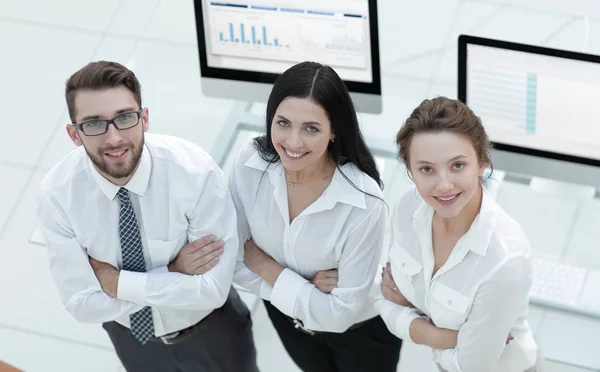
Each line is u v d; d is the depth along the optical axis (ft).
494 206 6.41
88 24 13.21
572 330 8.88
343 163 7.17
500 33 12.14
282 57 9.11
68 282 7.62
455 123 5.98
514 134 8.67
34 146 12.12
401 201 6.99
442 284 6.64
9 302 10.53
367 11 8.61
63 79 12.76
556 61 8.25
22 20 13.42
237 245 7.61
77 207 7.31
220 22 9.02
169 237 7.51
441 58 11.78
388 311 7.38
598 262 9.57
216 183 7.42
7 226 11.27
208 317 8.24
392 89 11.19
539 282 9.23
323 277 7.61
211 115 10.79
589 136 8.48
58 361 10.00
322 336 8.34
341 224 7.25
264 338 9.42
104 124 6.68
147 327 8.05
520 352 7.03
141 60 11.97
